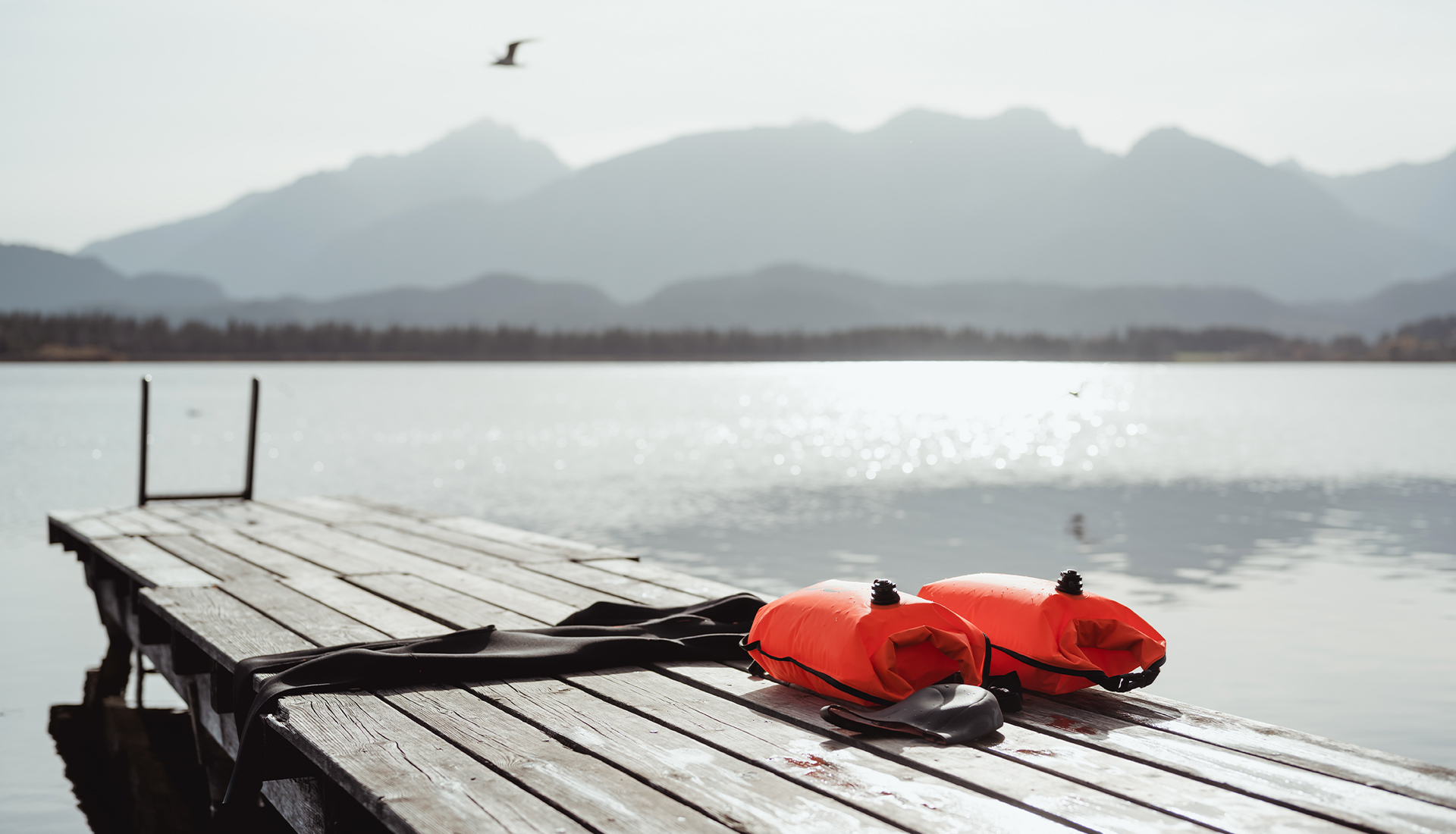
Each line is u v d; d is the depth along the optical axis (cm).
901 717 367
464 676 454
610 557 803
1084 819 289
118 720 798
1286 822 286
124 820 610
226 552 834
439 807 307
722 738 370
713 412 6394
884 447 3734
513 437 4097
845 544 1520
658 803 309
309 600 635
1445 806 296
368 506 1162
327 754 357
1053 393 9712
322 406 6781
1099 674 398
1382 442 3709
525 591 664
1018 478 2569
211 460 3042
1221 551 1448
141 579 724
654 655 488
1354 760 336
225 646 514
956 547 1498
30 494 2162
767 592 1158
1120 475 2647
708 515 1866
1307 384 12562
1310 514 1853
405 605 624
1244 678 823
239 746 432
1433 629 979
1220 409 6575
